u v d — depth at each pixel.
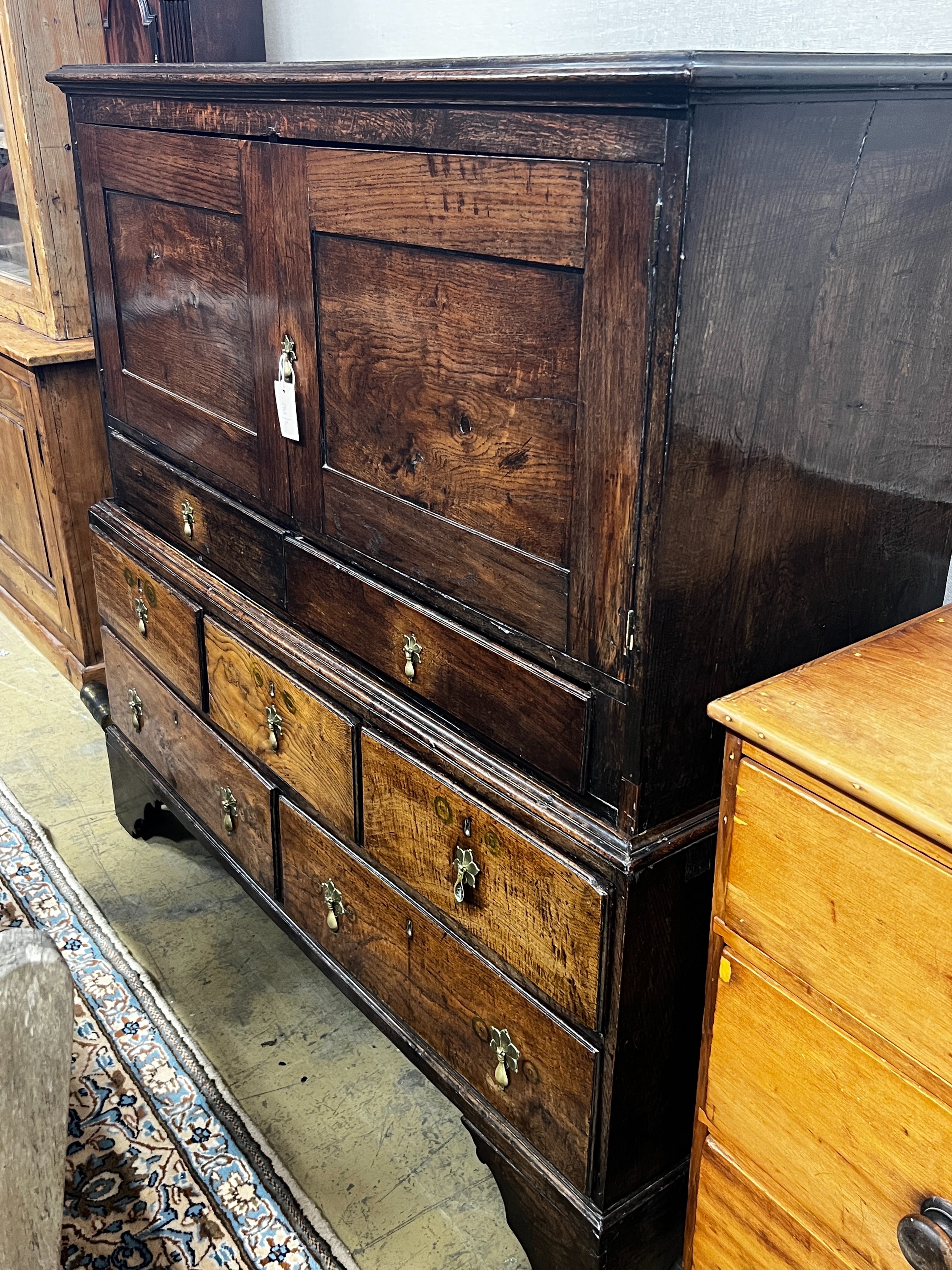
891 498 1.10
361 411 1.18
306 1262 1.29
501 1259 1.31
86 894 1.92
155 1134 1.45
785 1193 0.95
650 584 0.90
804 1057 0.89
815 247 0.89
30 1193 0.63
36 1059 0.61
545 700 1.04
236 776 1.62
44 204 2.20
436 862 1.23
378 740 1.26
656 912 1.01
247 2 2.06
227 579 1.55
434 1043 1.33
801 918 0.86
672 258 0.80
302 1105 1.52
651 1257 1.20
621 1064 1.06
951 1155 0.79
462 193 0.96
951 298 1.04
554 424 0.95
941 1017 0.77
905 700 0.88
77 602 2.48
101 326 1.71
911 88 0.88
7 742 2.41
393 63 0.99
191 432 1.54
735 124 0.78
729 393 0.88
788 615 1.05
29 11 2.05
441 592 1.15
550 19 1.56
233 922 1.88
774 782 0.85
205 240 1.36
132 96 1.41
